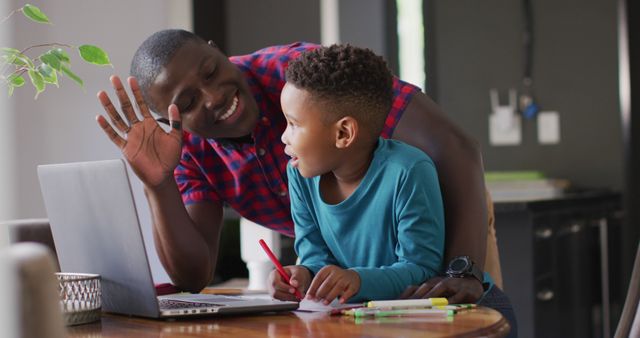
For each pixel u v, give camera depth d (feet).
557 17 14.34
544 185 13.35
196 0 14.30
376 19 14.75
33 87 8.96
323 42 14.73
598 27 14.12
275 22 14.85
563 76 14.32
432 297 4.70
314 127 4.91
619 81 13.99
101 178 4.42
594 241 12.66
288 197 6.25
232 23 14.83
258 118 5.87
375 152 5.10
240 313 4.37
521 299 10.36
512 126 14.55
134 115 5.03
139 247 4.30
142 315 4.43
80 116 9.33
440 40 14.97
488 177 13.87
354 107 4.89
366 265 5.20
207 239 6.18
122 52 9.67
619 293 13.66
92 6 9.45
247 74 5.99
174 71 5.37
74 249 4.90
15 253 2.50
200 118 5.50
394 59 14.89
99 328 4.21
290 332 3.80
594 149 14.15
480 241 5.38
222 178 6.30
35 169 8.94
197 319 4.35
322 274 4.56
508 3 14.58
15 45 8.74
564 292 11.37
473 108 14.79
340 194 5.23
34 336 2.49
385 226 5.06
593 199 12.53
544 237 10.70
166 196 5.39
